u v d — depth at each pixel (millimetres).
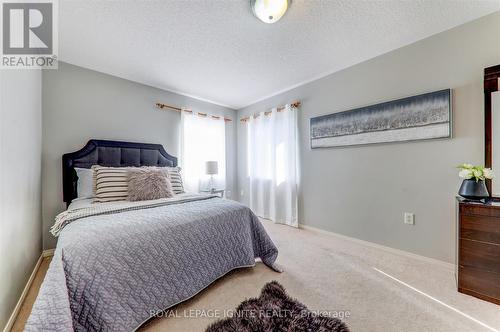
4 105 1192
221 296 1521
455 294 1510
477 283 1459
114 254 1161
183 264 1430
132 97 2928
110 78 2730
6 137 1215
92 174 2307
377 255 2170
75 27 1801
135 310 1188
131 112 2918
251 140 3896
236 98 3711
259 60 2404
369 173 2408
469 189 1559
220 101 3867
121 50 2174
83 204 1897
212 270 1604
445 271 1836
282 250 2312
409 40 2043
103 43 2047
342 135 2623
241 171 4266
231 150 4270
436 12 1665
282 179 3396
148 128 3088
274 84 3100
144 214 1545
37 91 2018
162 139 3240
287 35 1944
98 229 1227
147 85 3080
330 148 2777
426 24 1810
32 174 1803
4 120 1189
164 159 3141
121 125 2824
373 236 2381
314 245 2449
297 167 3186
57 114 2332
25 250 1571
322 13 1658
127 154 2770
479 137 1738
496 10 1653
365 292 1546
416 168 2066
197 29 1847
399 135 2150
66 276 1018
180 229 1464
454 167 1854
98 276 1093
